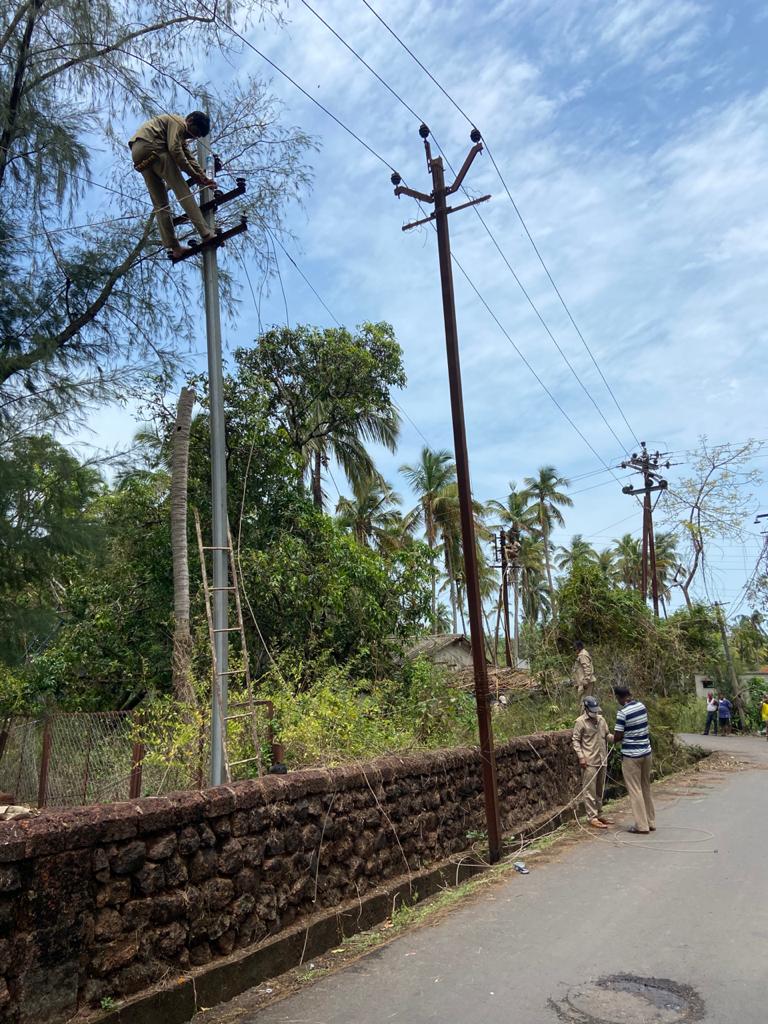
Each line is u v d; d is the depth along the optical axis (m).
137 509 15.88
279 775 5.41
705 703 36.59
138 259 11.72
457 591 40.31
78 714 8.27
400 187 8.94
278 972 4.75
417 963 4.93
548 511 48.19
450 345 8.70
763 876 6.89
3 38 9.87
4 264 9.88
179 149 7.43
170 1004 3.97
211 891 4.45
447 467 36.06
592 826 9.62
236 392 16.94
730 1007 4.10
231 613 14.91
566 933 5.43
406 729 9.90
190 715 7.74
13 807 6.43
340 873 5.70
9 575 8.73
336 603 15.66
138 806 4.10
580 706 14.26
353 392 19.83
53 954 3.52
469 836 7.75
